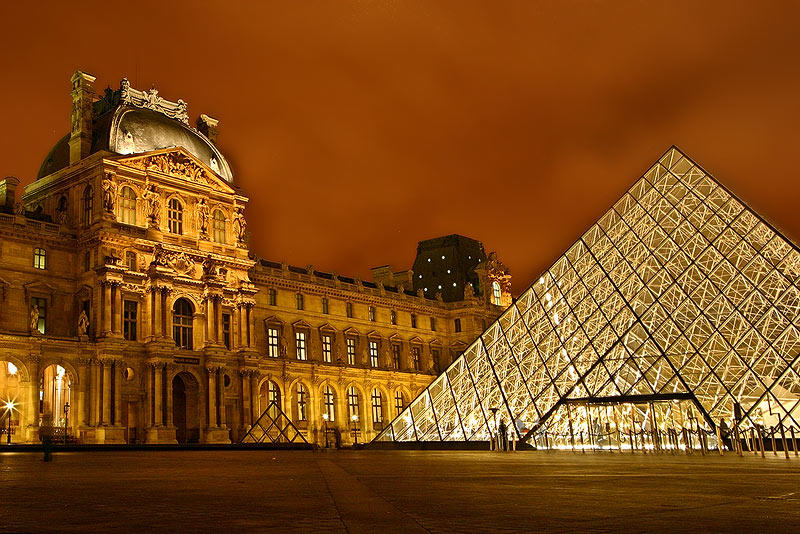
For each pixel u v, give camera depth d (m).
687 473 24.28
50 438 43.12
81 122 99.88
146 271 95.69
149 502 15.45
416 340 142.50
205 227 103.94
